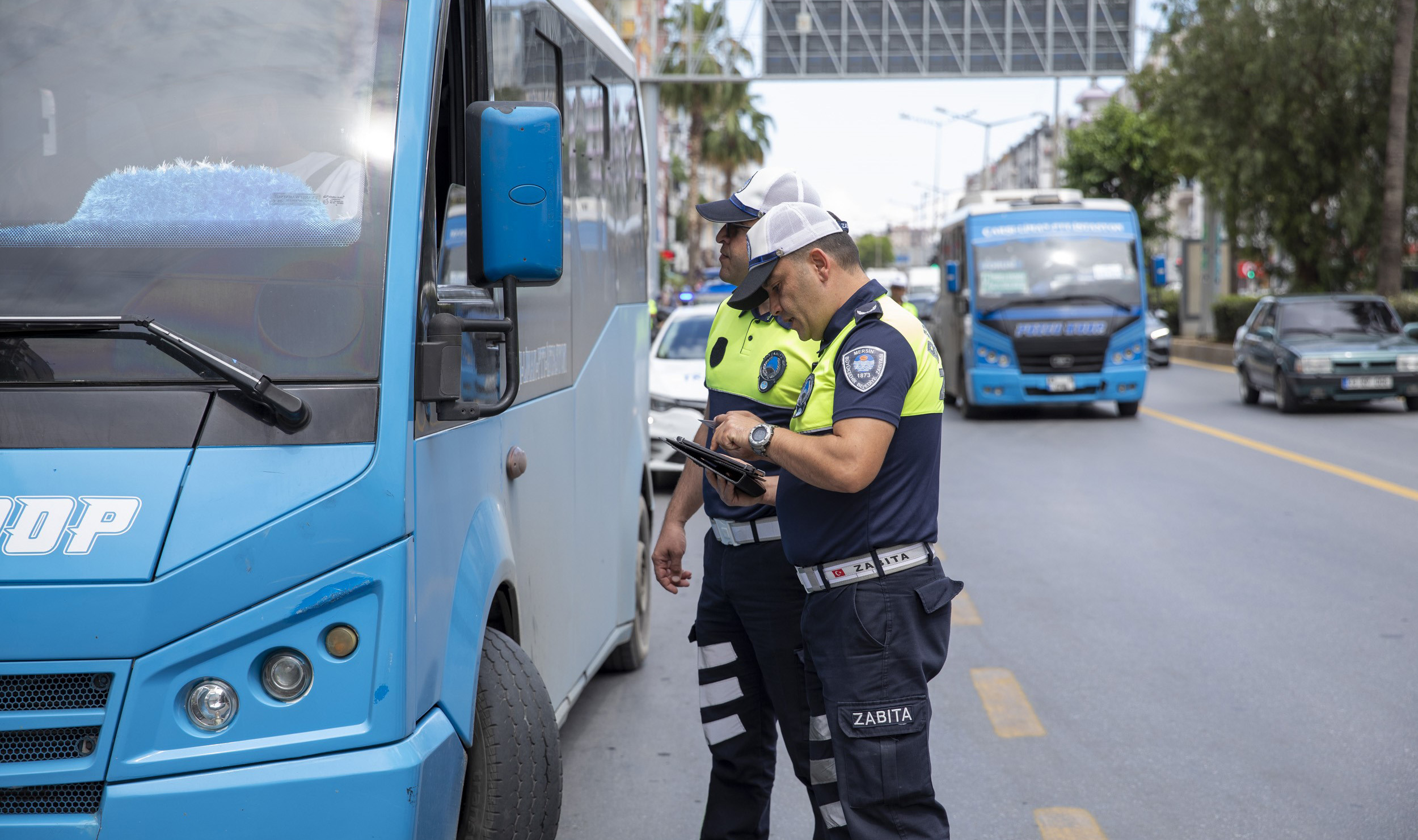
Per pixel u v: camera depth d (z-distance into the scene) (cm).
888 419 314
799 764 393
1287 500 1175
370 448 295
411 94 324
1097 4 3531
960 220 2138
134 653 279
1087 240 2011
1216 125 3112
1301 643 699
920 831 329
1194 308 4219
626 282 619
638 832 465
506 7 408
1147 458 1495
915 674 329
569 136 498
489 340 376
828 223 330
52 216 310
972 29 3559
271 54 326
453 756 314
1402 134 2803
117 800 277
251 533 286
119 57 323
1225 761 524
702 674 412
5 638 278
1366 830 453
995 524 1083
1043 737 559
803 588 362
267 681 287
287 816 283
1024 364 1975
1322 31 2941
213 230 309
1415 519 1067
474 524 350
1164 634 723
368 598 291
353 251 308
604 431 557
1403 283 3353
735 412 330
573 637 493
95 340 295
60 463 287
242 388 290
